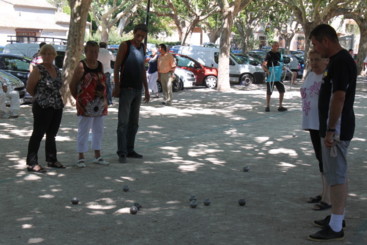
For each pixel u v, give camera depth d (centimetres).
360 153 859
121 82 748
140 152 846
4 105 1207
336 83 426
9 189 612
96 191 611
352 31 6106
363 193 614
